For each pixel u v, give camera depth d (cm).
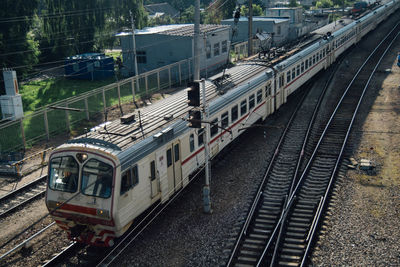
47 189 1243
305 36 3306
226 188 1630
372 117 2358
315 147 1989
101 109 2780
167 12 8175
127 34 3653
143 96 3073
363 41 4569
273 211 1453
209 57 3703
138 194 1256
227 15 5750
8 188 1716
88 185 1173
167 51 3550
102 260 1200
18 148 2116
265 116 2270
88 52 4394
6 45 3186
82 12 4128
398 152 1906
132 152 1231
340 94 2800
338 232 1312
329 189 1570
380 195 1539
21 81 3694
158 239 1312
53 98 3128
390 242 1260
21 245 1252
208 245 1273
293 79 2633
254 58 2542
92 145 1202
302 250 1223
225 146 1917
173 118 1507
